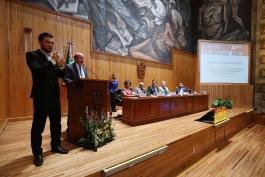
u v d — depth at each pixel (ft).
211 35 39.63
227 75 33.50
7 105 16.66
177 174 12.93
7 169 8.23
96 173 8.17
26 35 17.81
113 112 23.31
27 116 18.03
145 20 31.09
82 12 22.57
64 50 20.65
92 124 11.01
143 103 17.85
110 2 26.04
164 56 34.65
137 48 29.86
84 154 10.09
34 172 7.99
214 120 18.72
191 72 41.29
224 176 12.94
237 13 36.81
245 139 22.12
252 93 33.37
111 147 11.32
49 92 8.90
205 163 14.99
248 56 33.68
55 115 9.79
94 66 23.94
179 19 37.99
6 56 16.30
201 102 26.58
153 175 11.21
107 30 25.63
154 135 14.11
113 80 23.85
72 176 7.72
